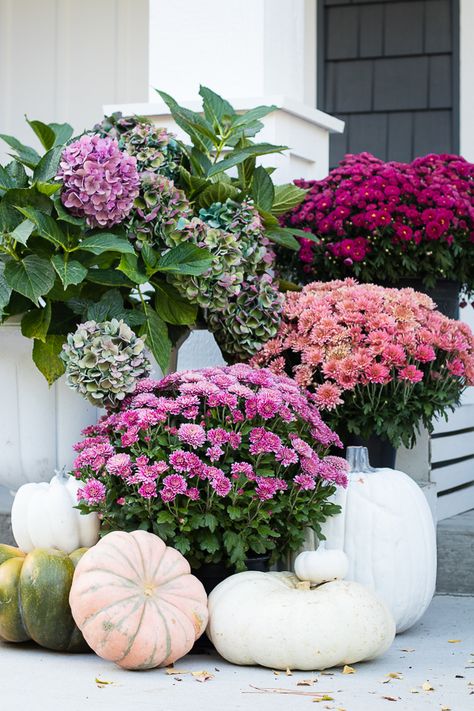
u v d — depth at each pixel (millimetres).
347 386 3254
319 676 2598
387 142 5680
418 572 3059
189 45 4297
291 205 3816
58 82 6039
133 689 2418
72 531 2961
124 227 3328
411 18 5633
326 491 2986
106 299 3223
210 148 3801
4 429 3496
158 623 2600
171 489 2752
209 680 2529
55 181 3213
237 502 2863
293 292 3633
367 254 3855
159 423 2873
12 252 3143
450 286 4047
